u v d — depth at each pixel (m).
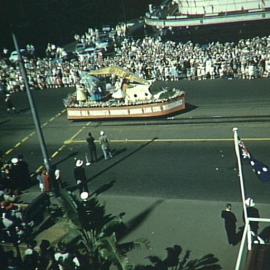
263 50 37.69
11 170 23.70
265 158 22.83
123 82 31.42
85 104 32.28
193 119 30.03
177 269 15.75
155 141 27.61
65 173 25.31
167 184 22.08
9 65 51.22
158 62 40.50
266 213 18.19
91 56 47.66
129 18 77.19
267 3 45.69
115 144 28.14
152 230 18.31
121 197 21.41
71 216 13.39
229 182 21.25
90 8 75.00
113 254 12.16
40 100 39.97
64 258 13.78
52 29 70.56
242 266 13.92
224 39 50.94
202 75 38.72
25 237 18.22
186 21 48.66
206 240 17.16
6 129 34.09
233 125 27.88
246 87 34.62
